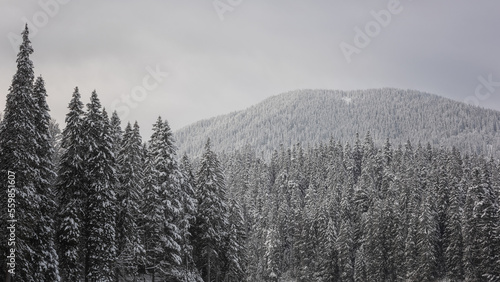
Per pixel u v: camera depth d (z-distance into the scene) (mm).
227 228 58938
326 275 92188
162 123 49688
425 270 81938
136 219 44812
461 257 83812
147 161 47688
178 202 47031
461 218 85812
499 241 78500
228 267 58688
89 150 38469
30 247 34156
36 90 37531
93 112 40156
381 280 88562
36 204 33438
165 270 48531
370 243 91562
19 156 32219
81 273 39688
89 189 39469
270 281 90312
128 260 42500
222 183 60656
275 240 93188
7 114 32750
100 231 38562
